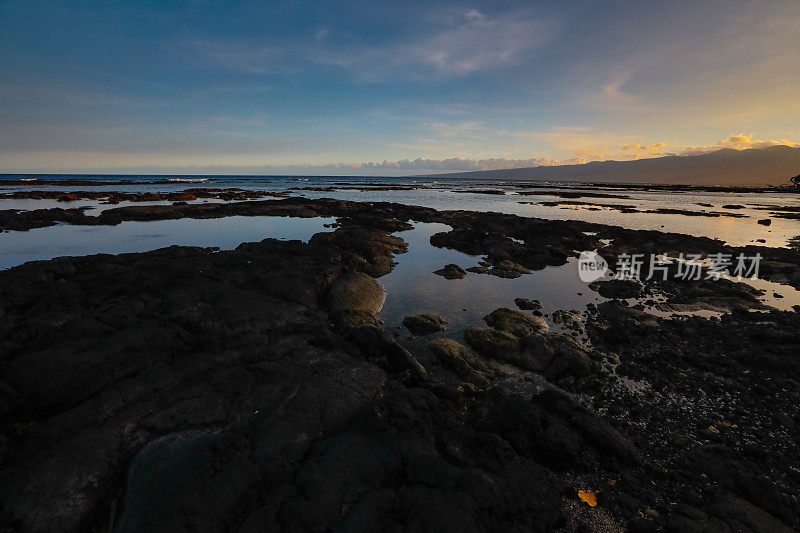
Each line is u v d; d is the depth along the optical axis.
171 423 8.80
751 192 136.38
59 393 9.70
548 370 12.94
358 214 51.94
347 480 7.37
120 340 11.85
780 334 15.02
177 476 7.26
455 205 76.12
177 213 51.22
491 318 17.70
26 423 9.24
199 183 145.12
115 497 7.12
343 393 10.41
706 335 16.05
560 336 15.57
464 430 9.33
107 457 7.77
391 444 8.43
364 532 6.39
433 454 8.38
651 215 61.12
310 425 8.98
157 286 17.14
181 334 12.96
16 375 10.10
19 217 42.78
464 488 7.32
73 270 19.45
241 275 19.95
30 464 7.47
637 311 18.73
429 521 6.59
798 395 11.48
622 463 8.89
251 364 11.67
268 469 7.62
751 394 11.71
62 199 66.94
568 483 8.34
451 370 13.28
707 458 8.95
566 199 96.19
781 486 8.19
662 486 8.26
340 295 18.89
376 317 17.70
